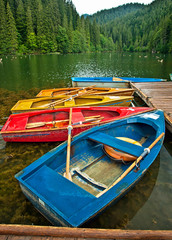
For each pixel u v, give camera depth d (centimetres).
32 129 612
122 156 450
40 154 568
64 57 4534
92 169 448
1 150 588
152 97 892
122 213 359
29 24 5300
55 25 6003
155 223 340
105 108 693
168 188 420
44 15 5469
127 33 12556
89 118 696
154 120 577
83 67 2744
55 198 298
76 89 1102
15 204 390
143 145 569
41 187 322
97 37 8219
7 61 3378
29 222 349
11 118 666
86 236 218
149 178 450
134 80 1366
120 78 1389
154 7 16538
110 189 314
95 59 4147
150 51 7231
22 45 5316
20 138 598
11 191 426
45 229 224
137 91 1063
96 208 276
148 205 376
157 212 362
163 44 6091
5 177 471
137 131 625
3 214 366
